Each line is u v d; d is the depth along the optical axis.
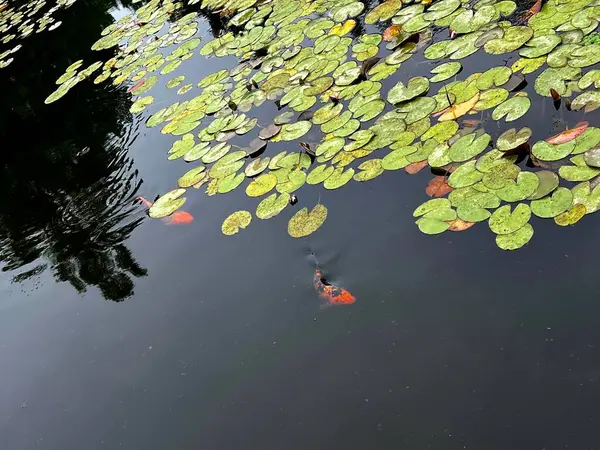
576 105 3.87
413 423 2.83
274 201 4.37
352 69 5.39
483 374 2.87
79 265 4.77
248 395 3.29
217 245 4.29
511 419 2.67
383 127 4.50
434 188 3.80
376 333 3.26
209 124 5.65
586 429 2.51
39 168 6.35
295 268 3.85
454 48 5.05
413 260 3.50
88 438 3.47
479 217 3.45
